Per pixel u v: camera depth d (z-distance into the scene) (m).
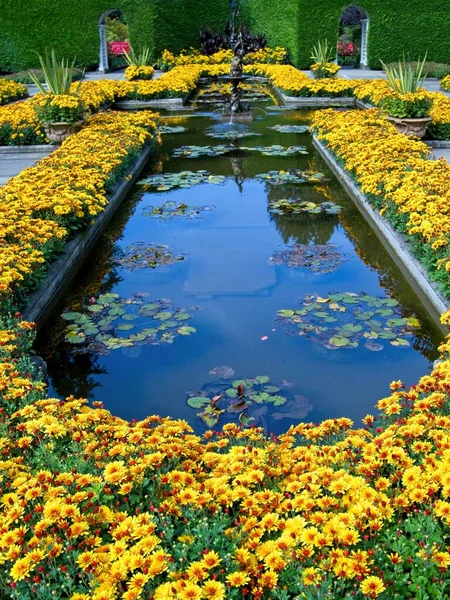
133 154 8.45
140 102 14.70
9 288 4.04
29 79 18.75
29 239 4.80
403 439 2.54
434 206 5.13
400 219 5.59
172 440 2.61
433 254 4.73
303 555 1.92
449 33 19.61
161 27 20.61
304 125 11.91
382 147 7.52
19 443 2.55
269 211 6.88
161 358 4.05
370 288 4.98
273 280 5.12
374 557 1.95
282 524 2.07
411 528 2.02
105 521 2.14
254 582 1.94
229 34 21.86
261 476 2.29
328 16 19.78
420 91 9.59
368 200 6.50
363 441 2.49
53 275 4.87
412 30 19.62
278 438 2.92
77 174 6.68
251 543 2.00
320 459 2.48
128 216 6.83
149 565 1.89
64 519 2.10
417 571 1.89
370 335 4.23
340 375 3.82
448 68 18.06
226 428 2.83
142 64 17.31
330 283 5.06
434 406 2.66
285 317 4.48
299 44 20.03
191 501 2.16
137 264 5.50
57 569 1.88
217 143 10.48
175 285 5.08
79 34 20.30
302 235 6.16
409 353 4.05
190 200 7.35
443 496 2.14
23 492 2.22
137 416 3.50
